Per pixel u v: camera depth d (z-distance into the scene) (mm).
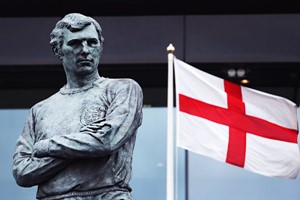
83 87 7402
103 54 17641
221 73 17594
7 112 17031
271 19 17781
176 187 16156
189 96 13891
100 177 7016
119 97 7258
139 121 7242
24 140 7348
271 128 14188
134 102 7250
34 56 17594
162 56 17641
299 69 17547
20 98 17297
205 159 16281
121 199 7031
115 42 17719
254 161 14047
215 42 17703
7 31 17719
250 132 14086
